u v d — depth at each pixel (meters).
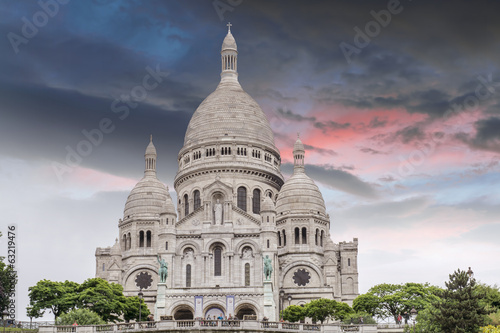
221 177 182.25
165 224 160.00
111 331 100.88
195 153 188.00
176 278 157.50
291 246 180.00
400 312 143.00
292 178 188.25
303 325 102.75
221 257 159.25
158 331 99.88
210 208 162.50
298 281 177.25
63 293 138.25
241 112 191.50
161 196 187.38
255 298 149.75
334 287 175.12
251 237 159.75
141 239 182.88
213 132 188.00
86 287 142.12
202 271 157.50
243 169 183.25
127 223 184.12
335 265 176.75
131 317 145.50
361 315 130.62
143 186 188.25
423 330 105.06
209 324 100.88
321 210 184.12
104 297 138.62
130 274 178.50
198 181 183.62
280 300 169.62
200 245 159.38
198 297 150.38
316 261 178.88
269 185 186.38
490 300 115.12
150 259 180.00
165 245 158.62
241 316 151.50
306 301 170.88
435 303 106.38
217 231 159.75
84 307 136.88
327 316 149.12
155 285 177.75
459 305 103.38
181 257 159.00
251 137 188.38
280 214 183.38
